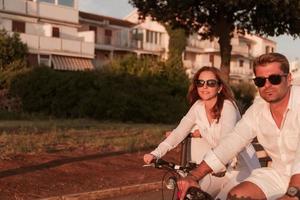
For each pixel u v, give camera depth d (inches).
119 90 1043.3
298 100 155.3
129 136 621.9
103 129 730.2
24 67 1322.6
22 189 338.0
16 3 1648.6
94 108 1040.2
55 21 1770.4
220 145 160.9
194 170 158.1
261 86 154.4
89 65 1851.6
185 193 153.5
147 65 1093.1
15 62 1327.5
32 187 344.5
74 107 1068.5
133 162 452.1
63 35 1806.1
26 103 1128.2
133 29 2367.1
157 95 1055.0
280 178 157.5
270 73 152.9
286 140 156.6
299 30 859.4
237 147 162.2
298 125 154.7
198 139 205.3
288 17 821.9
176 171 179.8
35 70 1136.8
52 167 399.5
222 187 192.1
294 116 154.9
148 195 366.9
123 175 401.1
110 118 1034.7
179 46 2337.6
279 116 157.5
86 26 2160.4
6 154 427.8
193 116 206.4
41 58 1686.8
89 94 1043.9
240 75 2940.5
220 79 198.2
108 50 2230.6
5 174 365.7
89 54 1834.4
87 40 1870.1
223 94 199.6
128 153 490.6
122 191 364.5
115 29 2282.2
